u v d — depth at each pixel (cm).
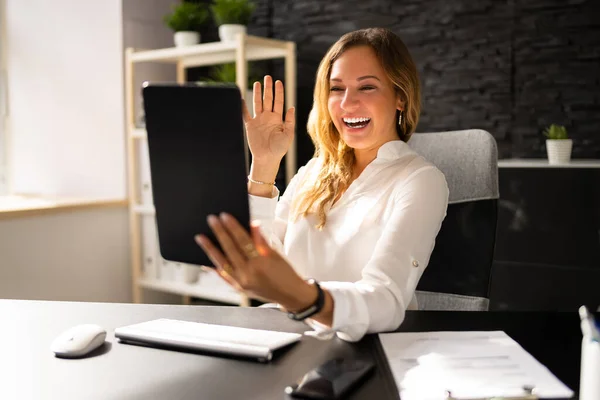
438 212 127
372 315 100
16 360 92
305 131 324
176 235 88
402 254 116
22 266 288
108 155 329
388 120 141
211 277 302
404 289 111
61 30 338
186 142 85
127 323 110
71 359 92
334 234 142
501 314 118
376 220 136
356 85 137
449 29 286
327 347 97
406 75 139
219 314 116
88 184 339
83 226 312
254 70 332
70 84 339
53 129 347
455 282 159
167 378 84
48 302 126
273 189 142
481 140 160
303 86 325
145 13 332
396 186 134
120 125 323
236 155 81
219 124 82
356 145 141
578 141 264
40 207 288
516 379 81
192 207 85
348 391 78
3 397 78
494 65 278
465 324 110
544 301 238
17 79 355
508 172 243
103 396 78
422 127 297
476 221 158
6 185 364
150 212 313
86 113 335
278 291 81
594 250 228
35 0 345
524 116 274
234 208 82
